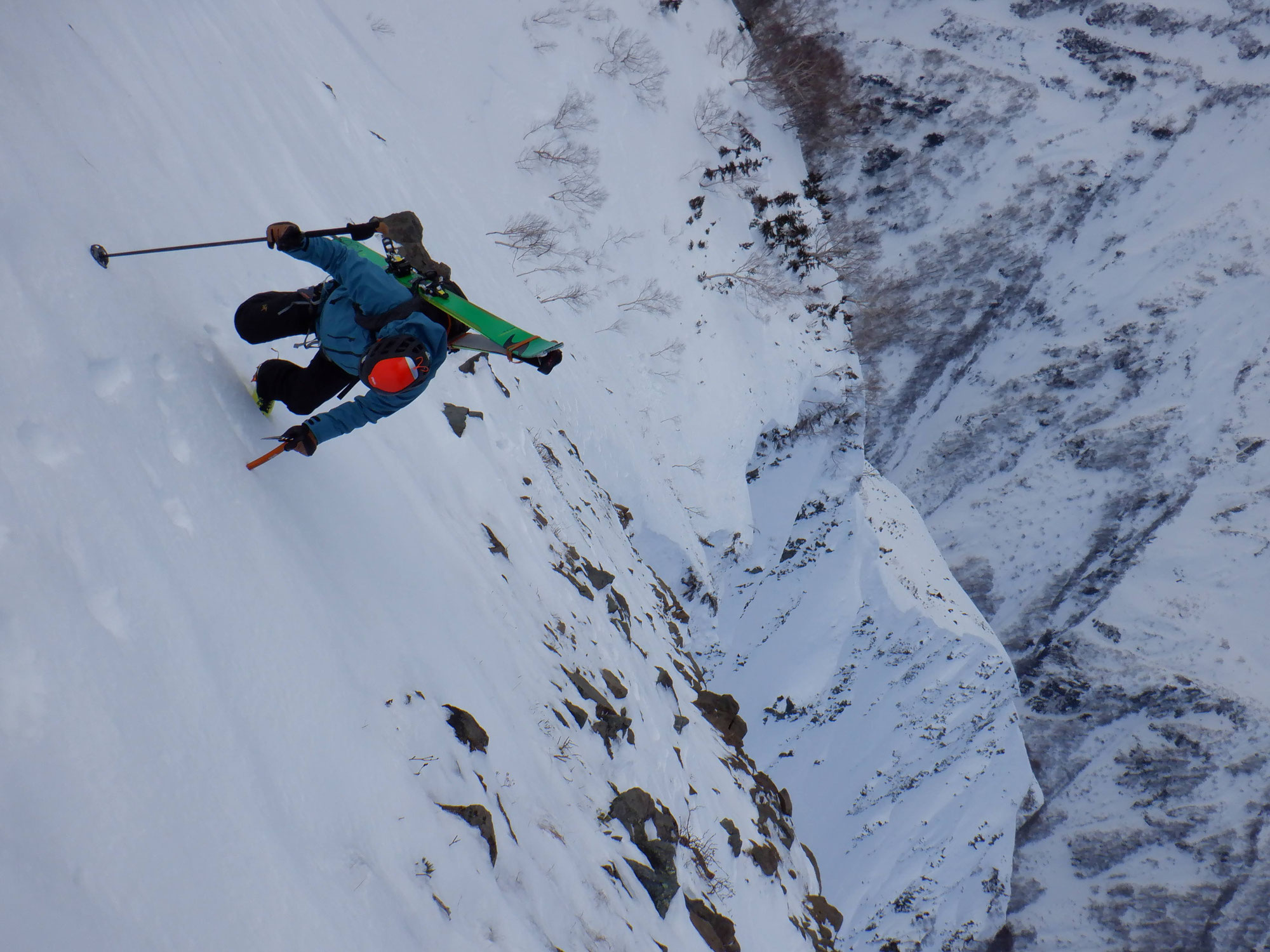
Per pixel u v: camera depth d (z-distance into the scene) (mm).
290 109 8250
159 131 4660
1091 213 82500
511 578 6703
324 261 3451
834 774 34938
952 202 72312
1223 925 69125
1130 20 85625
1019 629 79375
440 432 7133
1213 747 74000
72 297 3098
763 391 23141
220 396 3691
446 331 3664
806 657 31375
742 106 27609
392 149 12516
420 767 3795
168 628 2732
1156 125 84812
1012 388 80250
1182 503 82312
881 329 61938
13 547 2346
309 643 3459
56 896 1892
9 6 3949
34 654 2230
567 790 5406
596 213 20094
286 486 3936
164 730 2504
